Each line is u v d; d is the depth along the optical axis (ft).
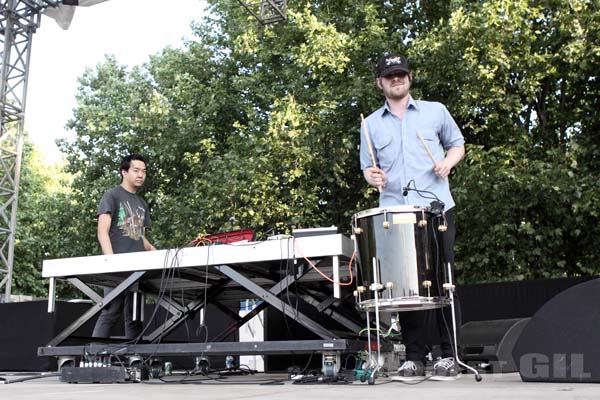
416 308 7.54
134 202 11.92
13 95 31.65
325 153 27.35
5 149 31.53
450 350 8.30
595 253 25.14
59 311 15.93
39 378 10.29
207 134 34.14
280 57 32.22
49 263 9.74
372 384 7.11
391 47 26.89
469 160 23.50
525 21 23.38
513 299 14.99
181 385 7.86
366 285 7.50
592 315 6.44
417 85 25.98
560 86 27.09
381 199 8.80
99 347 9.27
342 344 7.82
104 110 42.52
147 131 35.22
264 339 14.24
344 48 26.25
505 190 22.50
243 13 30.12
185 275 10.66
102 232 11.15
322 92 26.58
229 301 14.15
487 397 4.93
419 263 7.27
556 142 26.89
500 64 23.52
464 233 24.86
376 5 27.53
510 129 25.58
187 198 32.71
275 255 8.54
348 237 8.52
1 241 50.49
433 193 8.05
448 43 24.23
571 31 22.62
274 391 6.25
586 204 21.61
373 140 8.95
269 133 26.25
